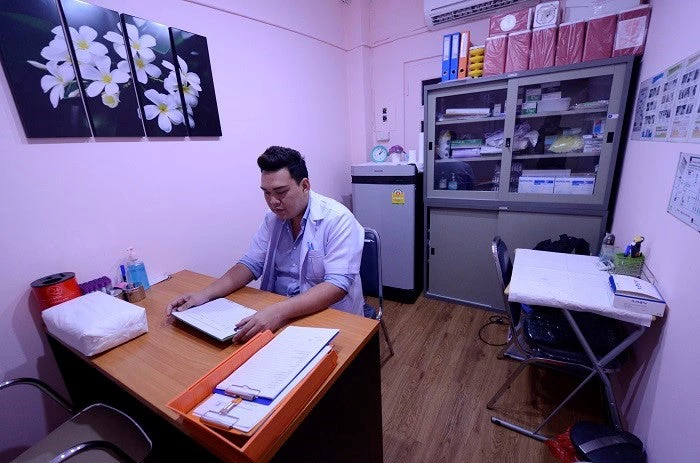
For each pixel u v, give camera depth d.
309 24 2.40
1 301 1.14
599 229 1.95
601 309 1.12
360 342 0.90
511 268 1.72
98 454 0.90
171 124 1.58
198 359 0.90
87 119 1.29
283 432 0.63
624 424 1.32
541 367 1.79
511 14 1.96
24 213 1.17
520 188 2.15
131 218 1.48
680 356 0.92
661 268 1.14
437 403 1.58
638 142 1.58
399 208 2.50
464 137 2.47
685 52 1.11
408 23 2.71
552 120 2.18
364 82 2.90
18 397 1.21
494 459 1.29
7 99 1.11
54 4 1.17
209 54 1.73
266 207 2.18
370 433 1.04
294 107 2.35
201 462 1.15
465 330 2.20
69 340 0.96
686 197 0.98
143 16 1.44
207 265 1.85
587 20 1.77
